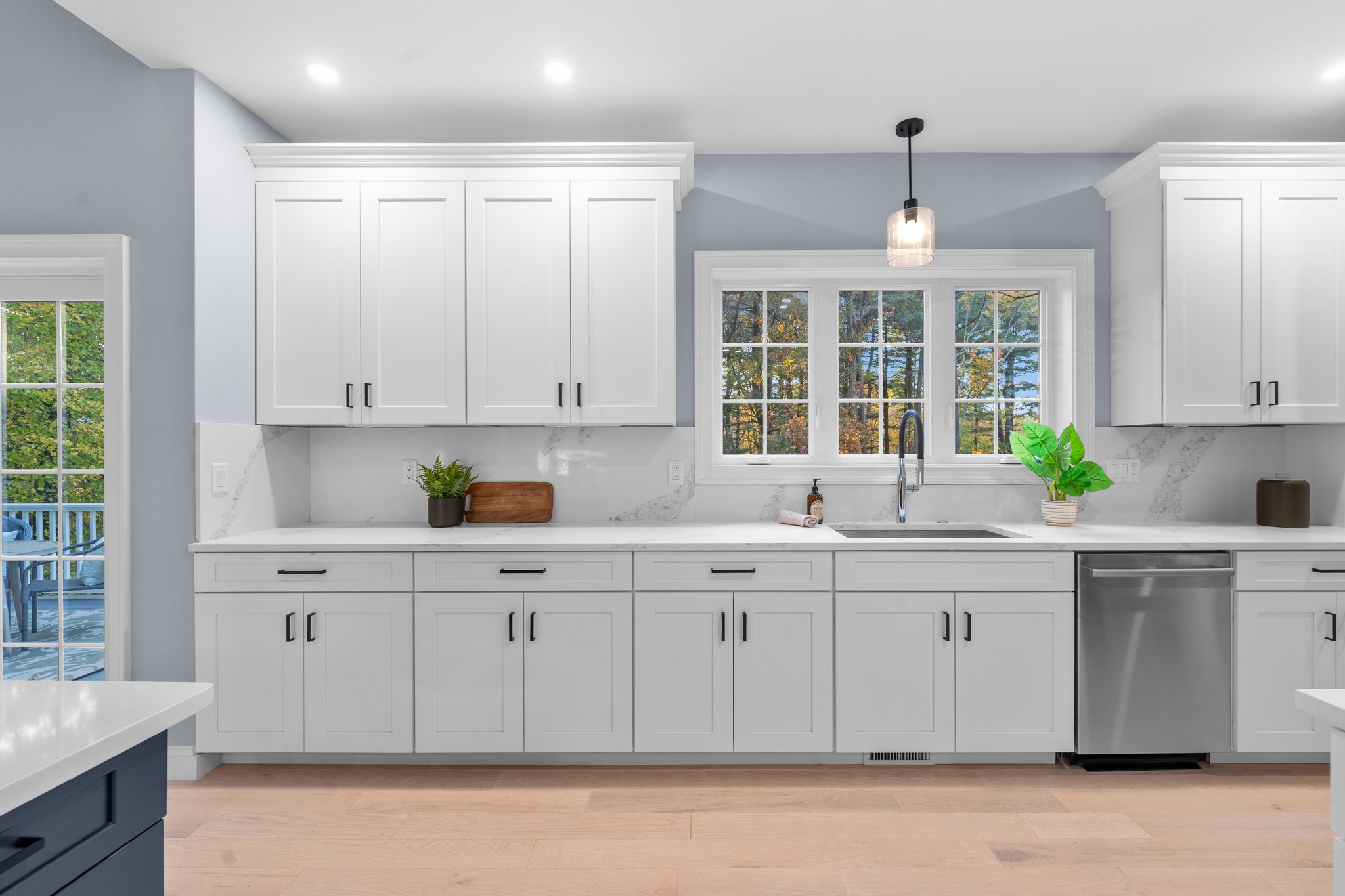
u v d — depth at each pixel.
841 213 3.04
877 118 2.76
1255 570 2.41
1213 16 2.13
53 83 2.42
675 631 2.41
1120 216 2.94
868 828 2.07
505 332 2.67
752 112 2.72
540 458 3.02
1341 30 2.20
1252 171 2.63
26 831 0.75
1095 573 2.36
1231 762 2.47
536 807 2.20
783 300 3.14
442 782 2.35
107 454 2.38
